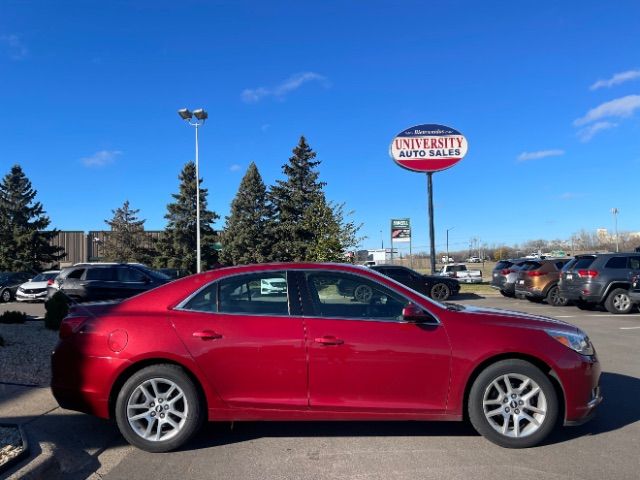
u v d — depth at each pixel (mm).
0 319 12000
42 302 26250
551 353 4812
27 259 41938
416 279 21891
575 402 4816
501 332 4871
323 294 5055
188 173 47125
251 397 4816
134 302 5117
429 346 4816
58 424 5488
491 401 4840
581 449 4781
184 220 46500
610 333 11711
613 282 15547
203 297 5055
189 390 4789
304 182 46438
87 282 16656
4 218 43000
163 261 46156
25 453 4180
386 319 4953
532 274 18812
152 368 4809
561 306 18438
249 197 47344
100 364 4828
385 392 4812
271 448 4891
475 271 40344
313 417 4812
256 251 45656
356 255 38750
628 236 83438
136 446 4789
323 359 4793
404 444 4961
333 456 4676
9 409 5855
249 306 5012
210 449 4879
